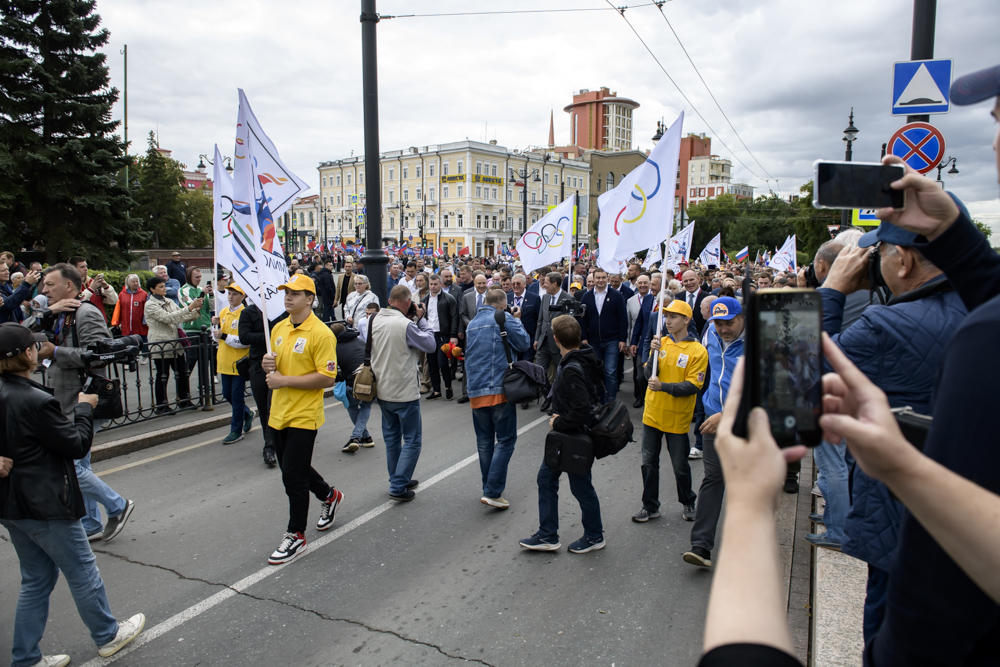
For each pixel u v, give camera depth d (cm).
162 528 492
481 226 7900
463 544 466
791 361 92
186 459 659
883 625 118
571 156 9262
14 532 312
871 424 86
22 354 302
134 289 930
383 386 533
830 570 385
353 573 423
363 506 538
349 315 938
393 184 8506
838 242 349
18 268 1288
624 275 1326
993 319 94
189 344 819
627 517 516
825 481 414
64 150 2342
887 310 213
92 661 331
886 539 198
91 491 449
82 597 324
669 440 501
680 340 499
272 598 391
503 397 523
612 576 417
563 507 539
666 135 624
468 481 598
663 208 630
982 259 134
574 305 857
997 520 81
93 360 425
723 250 6475
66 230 2386
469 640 346
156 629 359
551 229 1023
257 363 618
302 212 9894
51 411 304
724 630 80
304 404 444
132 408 800
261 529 491
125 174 3164
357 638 350
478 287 964
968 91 98
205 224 5562
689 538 475
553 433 430
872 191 138
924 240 143
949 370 99
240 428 724
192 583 409
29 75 2348
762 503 87
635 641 345
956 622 100
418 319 662
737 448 90
